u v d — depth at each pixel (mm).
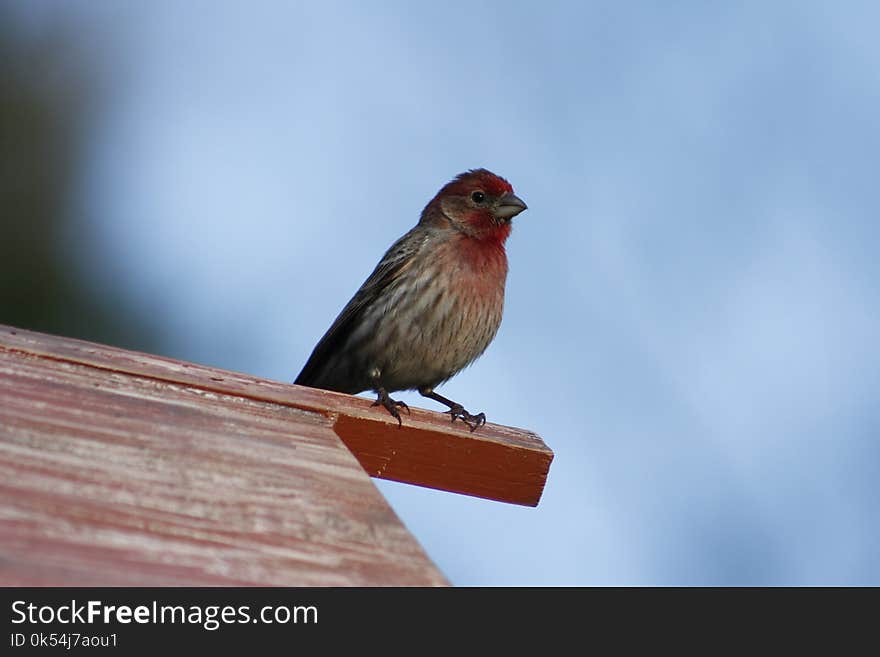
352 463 7824
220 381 9203
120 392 8516
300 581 6117
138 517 6430
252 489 7082
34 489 6500
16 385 8164
